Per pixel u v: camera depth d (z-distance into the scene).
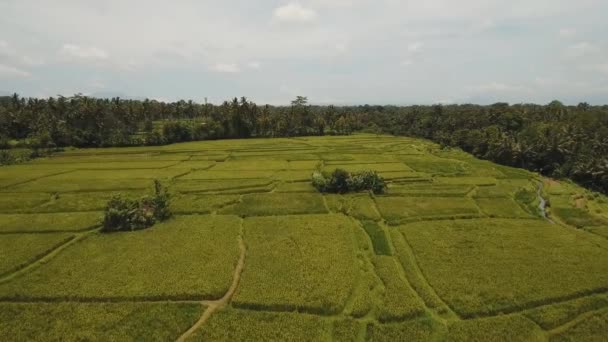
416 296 31.47
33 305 28.97
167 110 166.25
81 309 28.47
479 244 40.88
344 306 29.75
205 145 119.75
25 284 31.91
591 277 33.69
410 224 47.34
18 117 120.75
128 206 45.88
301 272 34.28
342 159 92.44
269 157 95.56
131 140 120.69
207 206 53.38
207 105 182.62
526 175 78.69
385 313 28.39
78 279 32.78
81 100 132.38
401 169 79.62
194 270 34.53
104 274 33.69
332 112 175.00
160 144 123.50
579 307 29.61
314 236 42.81
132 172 76.06
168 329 26.50
